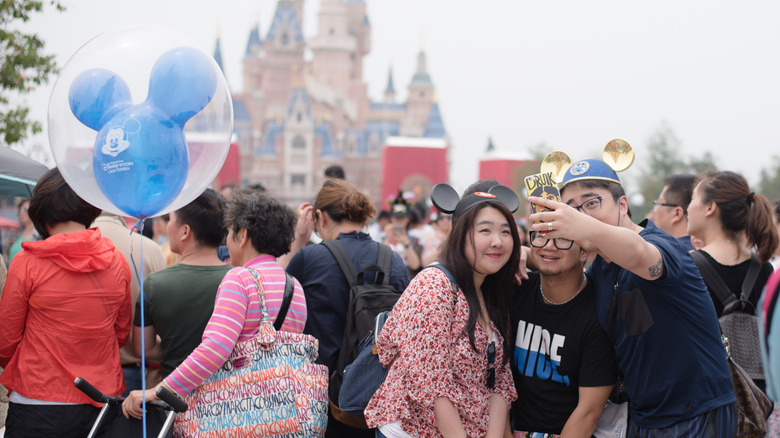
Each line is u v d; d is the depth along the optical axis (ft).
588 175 8.32
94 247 9.43
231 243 9.95
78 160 8.32
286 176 348.38
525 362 8.93
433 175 89.20
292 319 9.61
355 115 396.37
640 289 7.85
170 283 10.36
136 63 8.31
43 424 9.09
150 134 8.16
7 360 9.35
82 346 9.31
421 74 412.36
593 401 8.48
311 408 8.79
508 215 8.29
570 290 8.65
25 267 9.14
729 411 8.03
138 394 8.68
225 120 9.02
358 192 12.62
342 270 11.69
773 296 5.36
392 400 8.23
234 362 8.71
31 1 22.50
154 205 8.51
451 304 8.10
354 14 434.71
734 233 10.62
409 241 25.30
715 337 8.06
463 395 8.14
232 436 8.52
